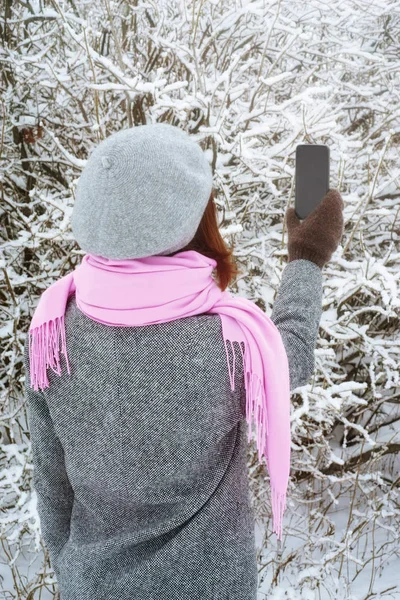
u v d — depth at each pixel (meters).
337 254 2.52
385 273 2.32
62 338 0.87
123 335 0.83
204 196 0.81
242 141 2.35
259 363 0.83
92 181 0.79
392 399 3.51
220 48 3.07
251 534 0.96
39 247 2.90
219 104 2.79
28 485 2.83
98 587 0.93
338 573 2.94
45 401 0.95
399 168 3.00
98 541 0.95
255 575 0.96
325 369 2.79
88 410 0.87
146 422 0.84
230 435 0.92
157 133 0.82
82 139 2.96
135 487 0.88
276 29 2.71
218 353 0.83
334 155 2.75
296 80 3.19
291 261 0.97
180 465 0.86
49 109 3.04
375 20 3.43
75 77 2.94
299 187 1.01
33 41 2.93
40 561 2.92
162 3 2.89
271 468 0.91
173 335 0.82
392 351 2.88
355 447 3.46
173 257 0.83
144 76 2.79
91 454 0.89
